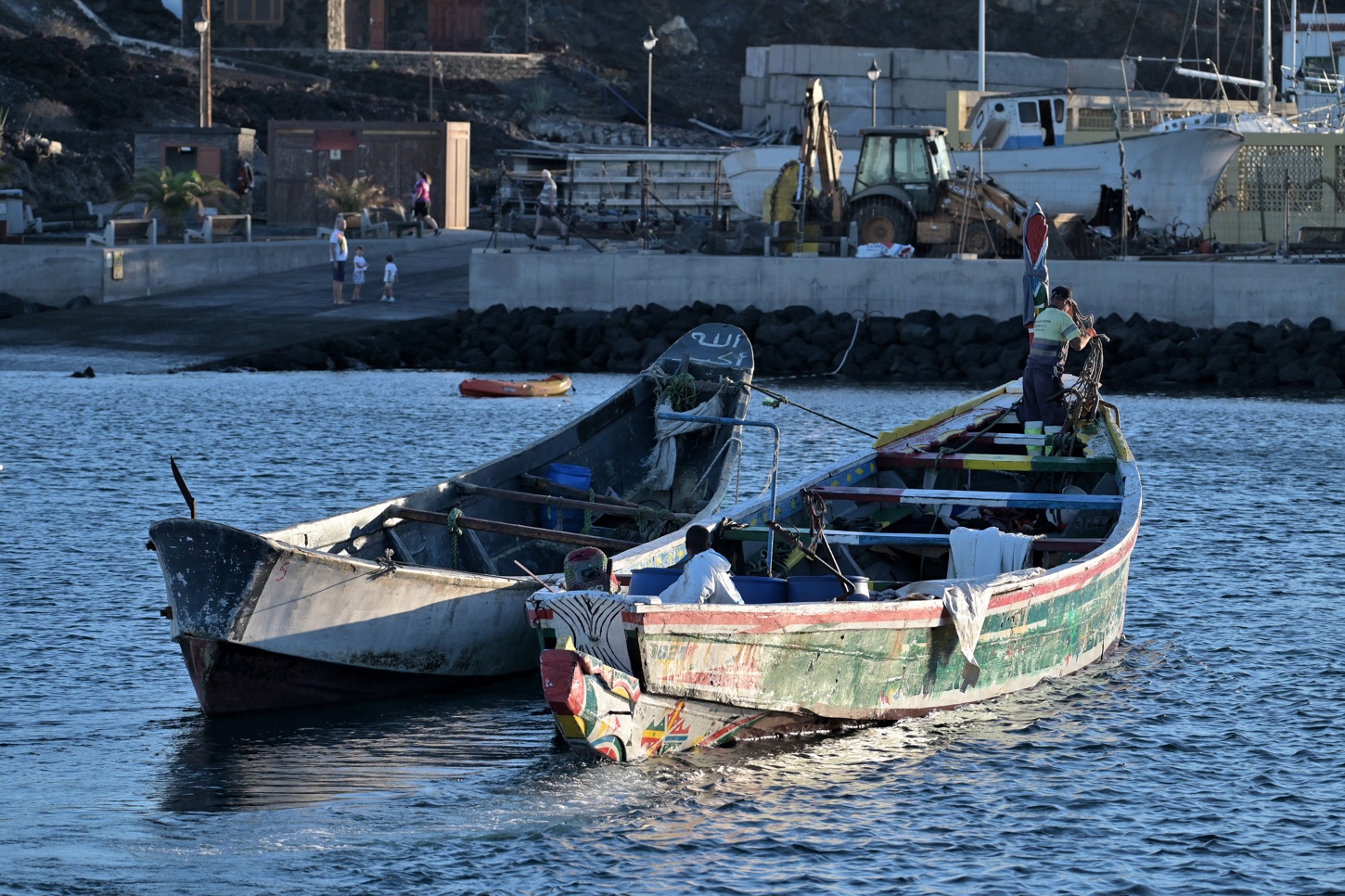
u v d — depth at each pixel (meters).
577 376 95.62
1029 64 186.12
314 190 139.25
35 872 21.92
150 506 48.88
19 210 122.44
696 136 186.00
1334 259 105.50
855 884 21.84
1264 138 124.00
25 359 92.88
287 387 84.88
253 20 198.38
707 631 25.20
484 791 25.39
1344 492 53.88
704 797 25.08
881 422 73.25
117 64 179.12
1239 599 38.59
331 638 29.34
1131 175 117.81
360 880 21.89
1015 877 22.06
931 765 26.64
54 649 33.22
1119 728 28.62
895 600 27.61
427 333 101.81
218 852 22.75
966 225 106.25
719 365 45.22
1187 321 98.94
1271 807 24.78
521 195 140.50
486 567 35.00
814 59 185.50
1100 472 38.16
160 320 102.81
